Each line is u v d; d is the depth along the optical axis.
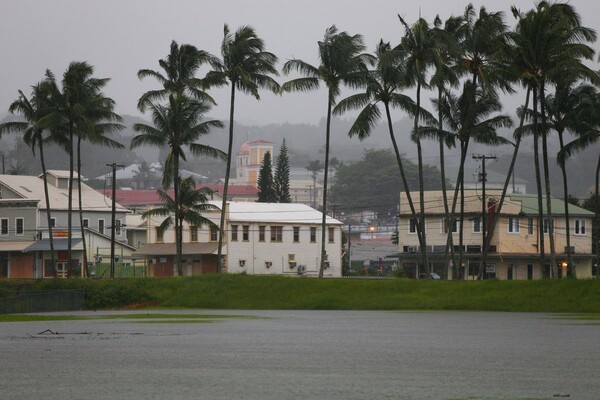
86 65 189.25
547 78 148.25
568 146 165.38
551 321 100.75
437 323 97.19
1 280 162.75
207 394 40.38
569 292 130.62
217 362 53.69
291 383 44.12
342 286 147.88
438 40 155.38
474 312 126.94
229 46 178.25
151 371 48.94
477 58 160.88
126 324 96.25
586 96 163.00
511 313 123.88
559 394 40.69
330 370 49.66
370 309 138.38
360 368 50.78
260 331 83.06
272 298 147.00
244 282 152.88
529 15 144.75
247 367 51.06
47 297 148.88
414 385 43.59
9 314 133.62
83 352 60.09
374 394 40.53
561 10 144.88
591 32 147.75
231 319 107.81
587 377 46.91
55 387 42.69
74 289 152.00
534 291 133.00
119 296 151.25
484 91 161.75
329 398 39.31
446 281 145.88
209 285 153.12
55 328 88.94
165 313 129.00
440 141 162.00
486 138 163.62
